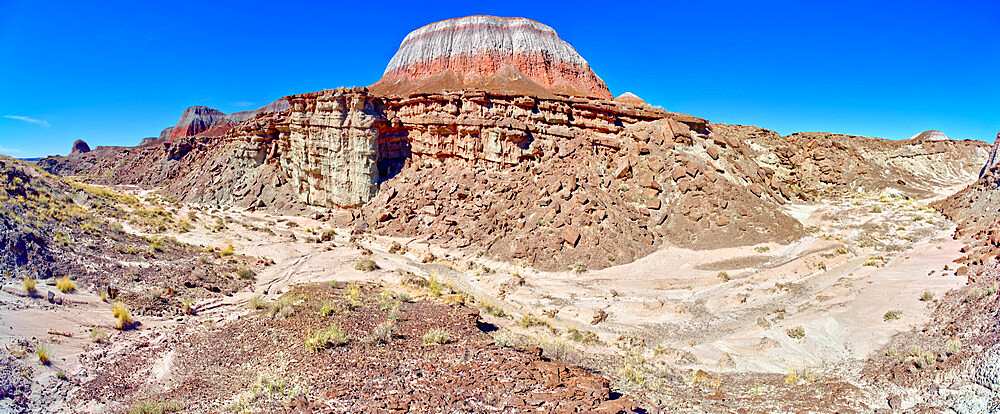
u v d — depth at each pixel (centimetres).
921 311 1880
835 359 1680
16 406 1069
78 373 1299
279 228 4741
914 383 1302
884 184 5697
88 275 2080
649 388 1351
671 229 3844
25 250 1995
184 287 2302
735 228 3744
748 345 1875
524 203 4109
